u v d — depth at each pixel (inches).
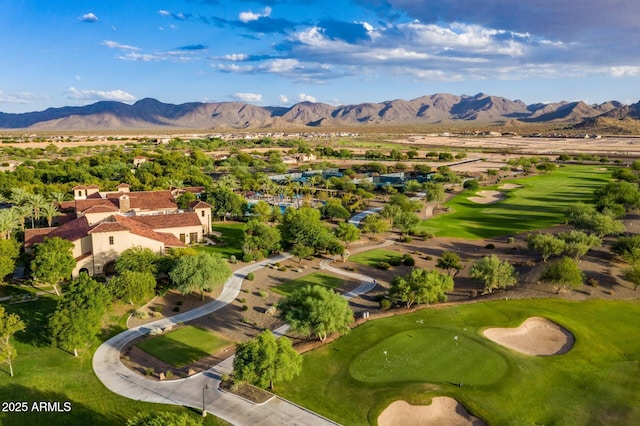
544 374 2098.9
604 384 2039.9
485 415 1808.6
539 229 4798.2
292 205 6013.8
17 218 3880.4
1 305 2819.9
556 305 2824.8
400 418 1817.2
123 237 3339.1
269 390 1968.5
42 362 2212.1
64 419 1790.1
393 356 2223.2
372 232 4694.9
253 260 3784.5
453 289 3245.6
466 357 2214.6
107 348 2365.9
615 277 3235.7
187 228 4126.5
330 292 2445.9
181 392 1966.0
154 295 2945.4
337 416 1801.2
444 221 5285.4
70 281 3218.5
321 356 2245.3
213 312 2829.7
